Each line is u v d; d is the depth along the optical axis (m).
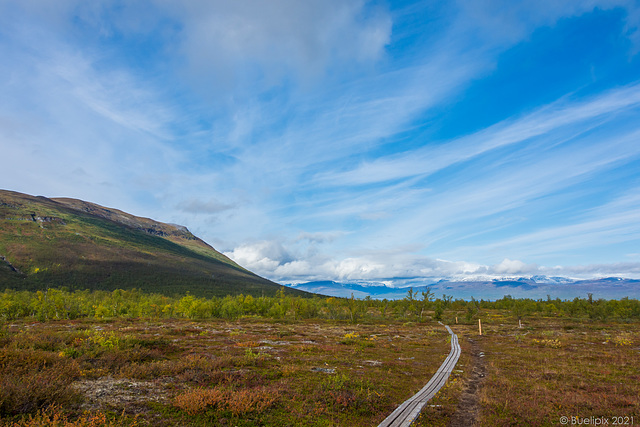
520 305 92.88
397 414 13.66
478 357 30.14
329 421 12.52
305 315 91.44
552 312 93.50
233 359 21.91
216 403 12.79
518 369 23.80
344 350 31.64
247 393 14.19
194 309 82.94
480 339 45.28
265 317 91.25
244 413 12.24
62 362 16.56
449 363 26.39
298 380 18.06
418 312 84.56
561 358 28.20
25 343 21.64
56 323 58.91
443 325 68.88
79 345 22.81
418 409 14.28
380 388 17.47
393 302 130.50
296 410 13.32
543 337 44.22
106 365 18.02
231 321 73.62
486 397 16.02
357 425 12.34
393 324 72.81
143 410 12.07
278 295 114.00
